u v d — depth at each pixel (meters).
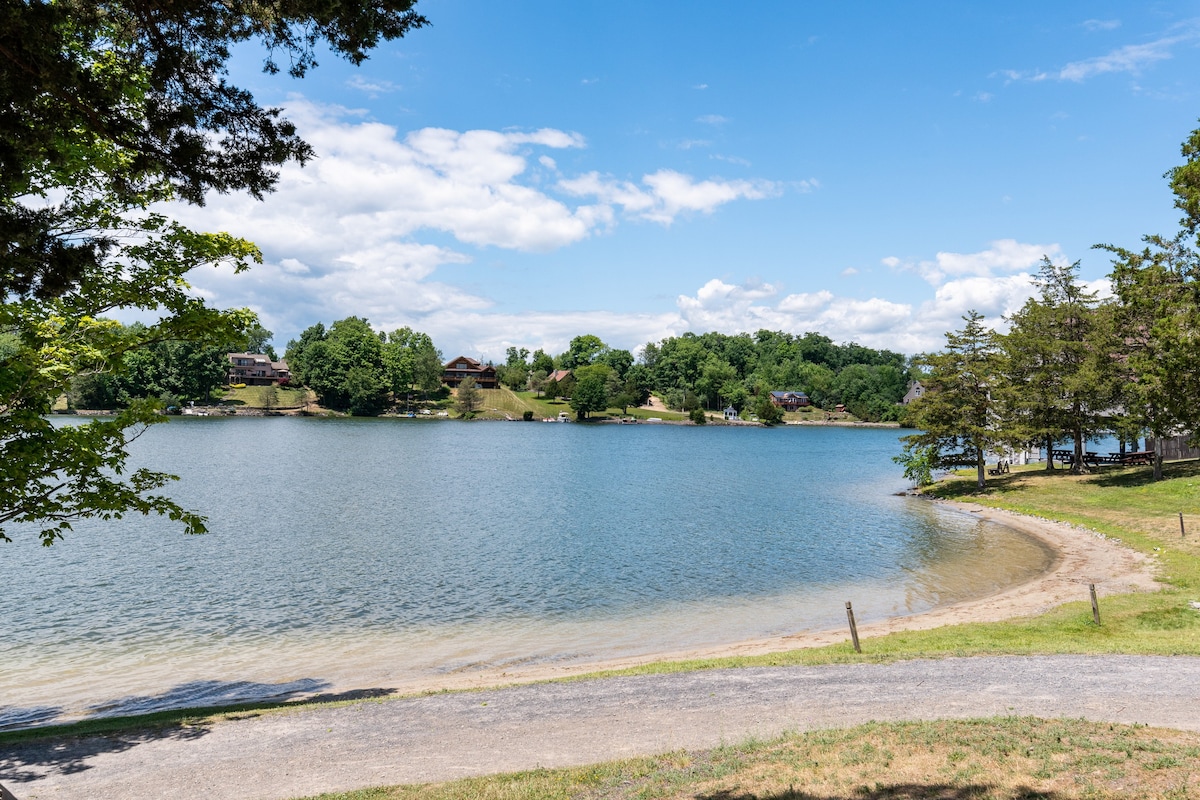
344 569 33.19
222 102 8.95
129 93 9.70
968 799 8.62
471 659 21.70
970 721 11.85
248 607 27.12
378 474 71.06
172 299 14.75
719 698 14.82
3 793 11.11
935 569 33.22
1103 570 29.61
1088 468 55.28
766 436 151.50
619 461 90.88
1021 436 51.50
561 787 10.25
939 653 17.73
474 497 56.97
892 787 9.16
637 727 13.23
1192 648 17.09
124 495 14.23
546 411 193.62
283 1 8.07
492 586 30.50
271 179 9.39
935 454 57.84
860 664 17.05
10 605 27.14
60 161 9.12
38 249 9.62
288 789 11.02
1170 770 9.09
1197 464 49.09
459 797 10.06
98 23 8.41
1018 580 30.06
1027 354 53.31
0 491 12.79
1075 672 15.30
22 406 13.05
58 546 37.47
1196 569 27.77
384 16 8.55
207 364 155.75
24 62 7.65
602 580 31.58
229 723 14.62
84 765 12.34
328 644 23.16
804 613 26.53
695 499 57.41
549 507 52.59
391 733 13.55
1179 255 31.97
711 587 30.50
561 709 14.66
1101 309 51.00
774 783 9.63
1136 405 35.53
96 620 25.41
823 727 12.52
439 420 177.00
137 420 14.13
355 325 194.75
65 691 19.12
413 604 27.72
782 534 42.50
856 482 69.81
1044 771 9.31
